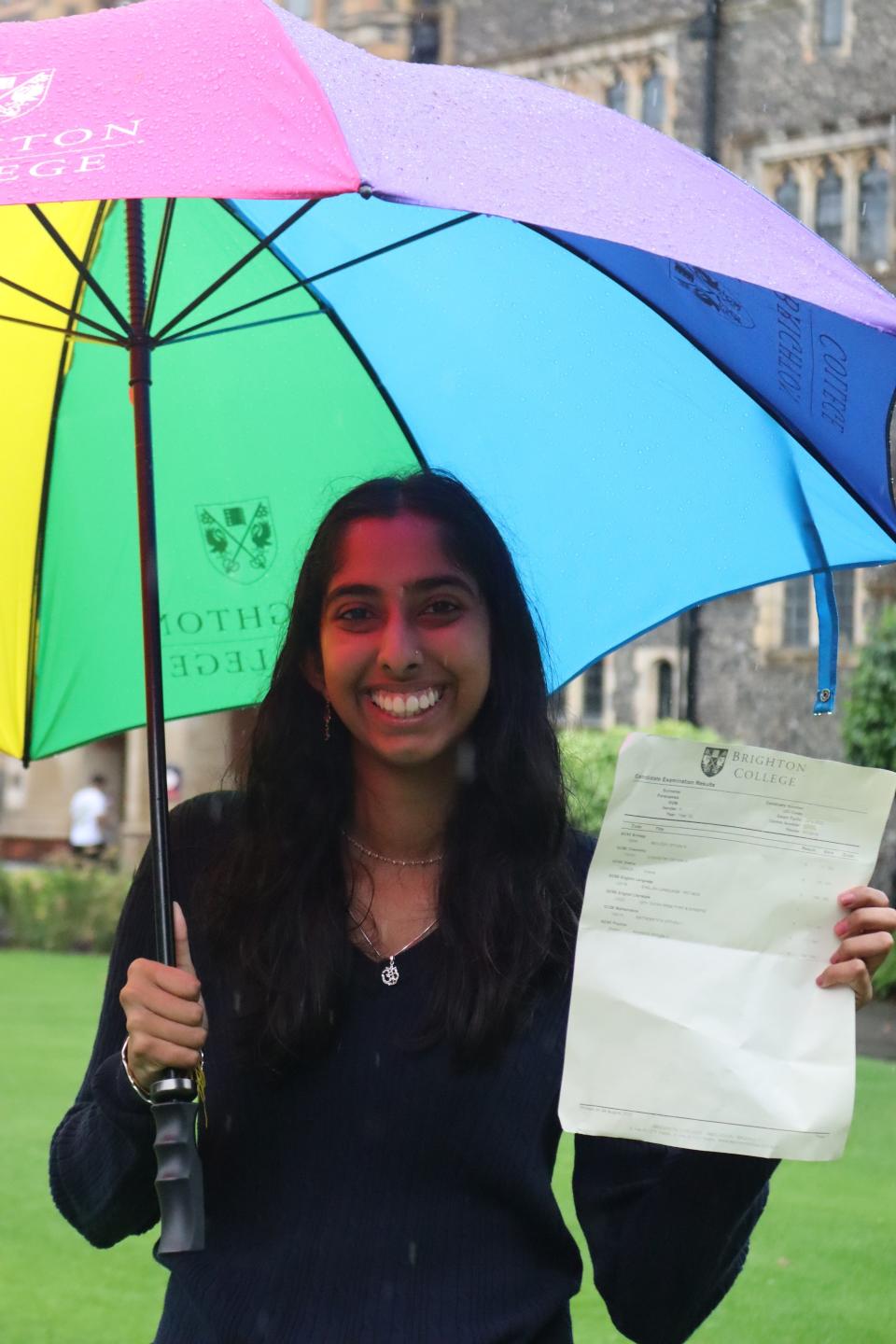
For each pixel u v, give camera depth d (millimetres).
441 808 2256
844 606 24422
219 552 2836
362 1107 2090
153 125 1811
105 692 2850
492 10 28375
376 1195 2076
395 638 2178
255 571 2832
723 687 25375
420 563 2205
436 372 2779
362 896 2221
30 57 2002
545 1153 2146
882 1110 8609
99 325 2564
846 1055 2068
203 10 2033
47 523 2838
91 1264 5906
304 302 2801
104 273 2820
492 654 2275
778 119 25703
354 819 2270
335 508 2273
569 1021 2072
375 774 2254
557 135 2061
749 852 2094
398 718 2203
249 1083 2111
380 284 2752
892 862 19234
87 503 2850
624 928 2086
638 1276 2178
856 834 2096
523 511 2738
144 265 2570
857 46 25078
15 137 1829
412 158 1779
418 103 1967
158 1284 5703
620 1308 2227
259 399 2846
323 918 2154
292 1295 2045
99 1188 2146
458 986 2107
